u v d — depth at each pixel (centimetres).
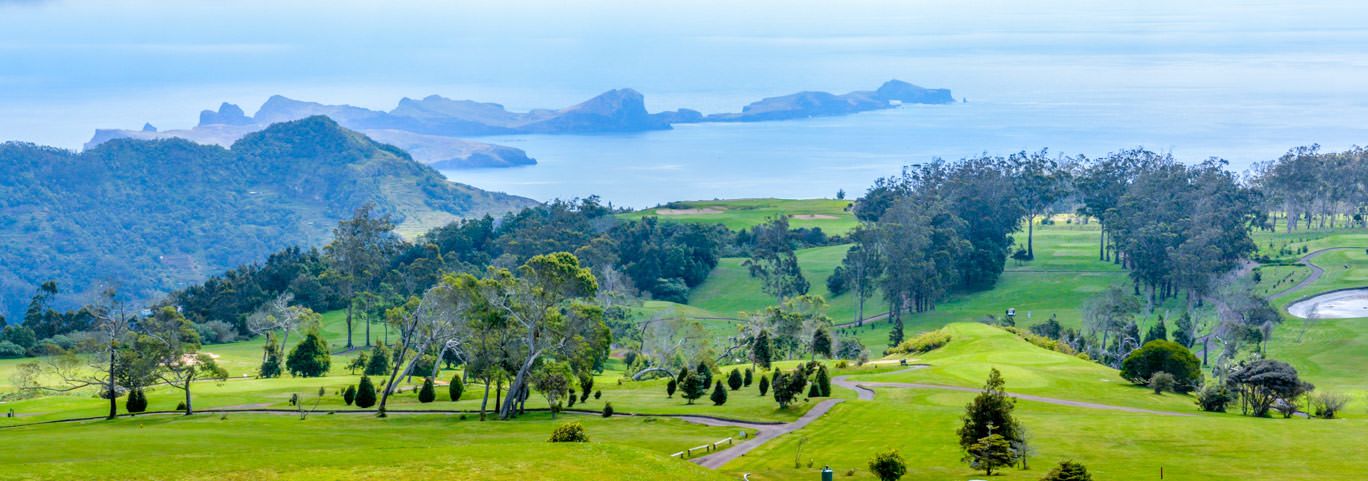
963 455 6188
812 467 6034
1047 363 11606
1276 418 7800
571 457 5003
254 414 8406
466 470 4666
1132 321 16225
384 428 7281
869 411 7994
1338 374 13212
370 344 18225
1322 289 18288
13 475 4212
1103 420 7181
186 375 9188
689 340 13575
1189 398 9494
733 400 9156
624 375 13525
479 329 8538
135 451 5753
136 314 11125
